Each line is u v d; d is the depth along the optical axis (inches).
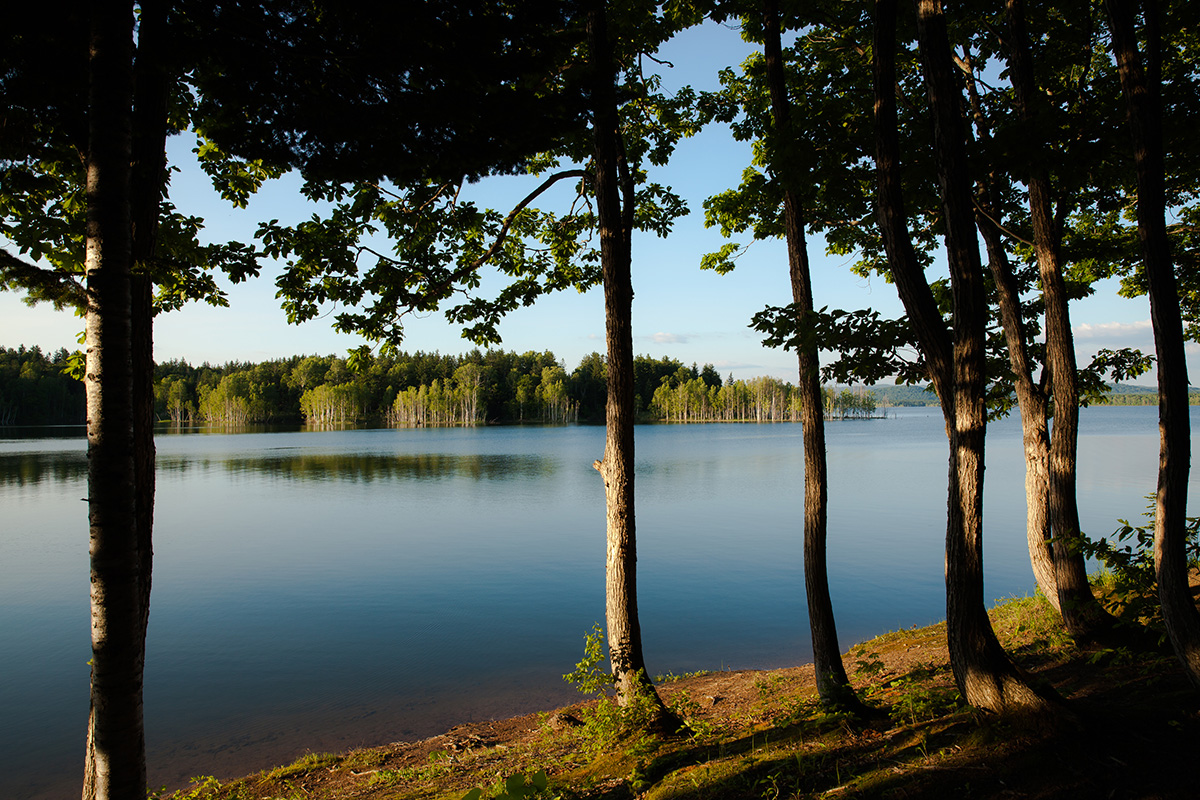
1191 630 177.3
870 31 308.7
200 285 243.1
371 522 946.1
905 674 297.4
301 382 5585.6
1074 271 393.1
